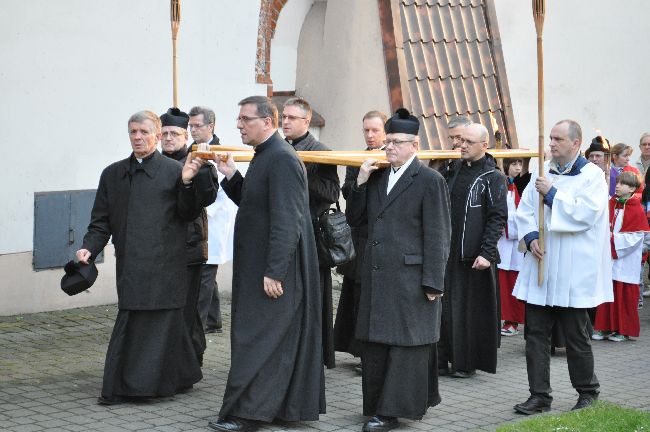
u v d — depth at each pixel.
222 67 11.92
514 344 10.27
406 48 12.87
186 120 8.27
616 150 12.55
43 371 8.27
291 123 8.16
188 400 7.56
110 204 7.51
